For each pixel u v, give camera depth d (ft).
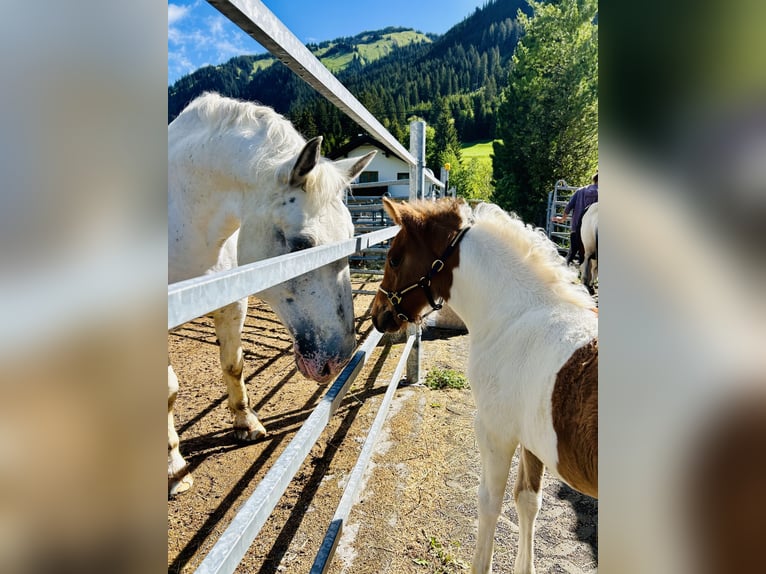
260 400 10.91
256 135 6.06
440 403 10.84
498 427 5.12
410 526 6.81
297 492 7.53
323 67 4.52
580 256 22.36
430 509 7.20
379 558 6.19
